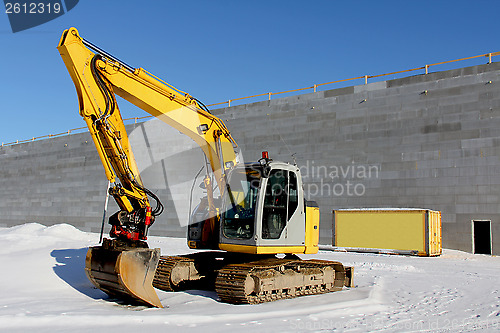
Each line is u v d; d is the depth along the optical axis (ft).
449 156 68.64
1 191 136.77
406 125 72.79
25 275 32.37
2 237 58.49
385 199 73.36
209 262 33.71
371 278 40.93
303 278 30.71
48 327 19.76
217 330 20.08
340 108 79.30
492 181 65.00
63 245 51.60
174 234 96.84
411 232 64.49
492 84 66.23
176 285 31.04
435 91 70.79
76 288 30.19
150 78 27.71
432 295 32.27
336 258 58.95
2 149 138.00
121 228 26.55
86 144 117.29
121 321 21.02
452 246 67.21
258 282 26.86
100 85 25.20
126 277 24.27
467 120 67.72
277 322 22.24
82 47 24.61
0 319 20.06
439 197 68.85
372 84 76.79
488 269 49.32
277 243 29.22
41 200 125.49
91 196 114.32
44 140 127.54
